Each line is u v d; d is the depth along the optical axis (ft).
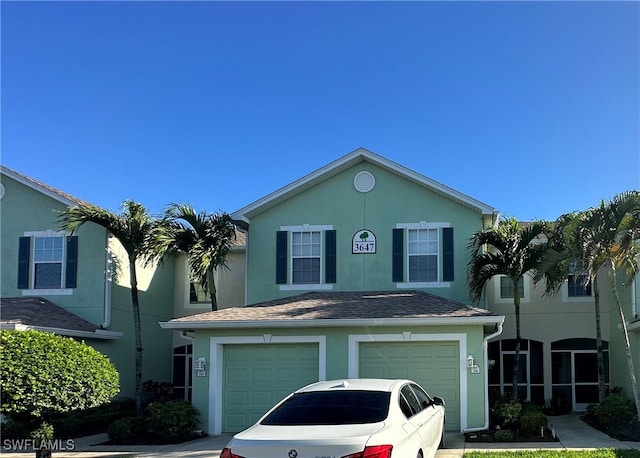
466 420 47.32
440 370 49.16
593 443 42.55
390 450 22.72
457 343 49.14
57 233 65.31
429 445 29.71
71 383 34.68
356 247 60.90
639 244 47.67
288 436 22.97
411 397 30.04
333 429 23.65
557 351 70.49
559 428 51.96
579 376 69.87
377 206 61.36
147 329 69.87
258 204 61.57
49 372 34.01
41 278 64.95
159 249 56.54
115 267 65.05
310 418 25.35
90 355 36.68
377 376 49.85
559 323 70.64
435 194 60.75
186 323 50.29
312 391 28.27
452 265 59.26
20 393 33.32
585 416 58.80
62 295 64.08
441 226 60.23
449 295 58.85
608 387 68.80
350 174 62.34
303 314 50.67
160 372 72.13
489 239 53.31
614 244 44.93
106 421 54.85
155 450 42.98
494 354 71.31
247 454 22.54
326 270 60.80
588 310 70.44
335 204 62.03
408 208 60.90
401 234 60.59
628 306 59.16
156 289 72.28
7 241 65.87
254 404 50.75
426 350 49.67
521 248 52.44
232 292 72.84
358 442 22.08
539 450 38.55
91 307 63.31
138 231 58.29
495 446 41.37
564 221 51.16
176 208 58.34
